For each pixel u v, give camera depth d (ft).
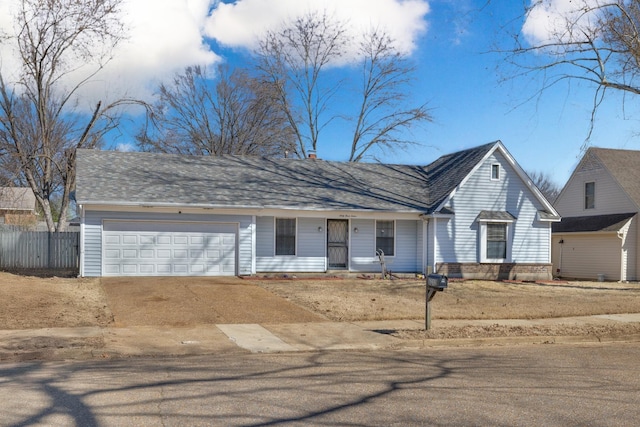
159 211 75.41
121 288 62.49
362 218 85.81
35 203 167.94
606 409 23.66
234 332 42.96
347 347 38.93
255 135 148.36
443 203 85.15
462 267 86.63
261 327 45.39
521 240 90.22
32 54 98.73
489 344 42.47
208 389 26.03
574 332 45.47
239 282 70.85
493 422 21.66
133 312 49.39
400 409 23.18
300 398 24.70
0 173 105.09
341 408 23.20
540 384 28.30
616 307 60.49
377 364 33.47
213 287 65.36
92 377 28.27
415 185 96.94
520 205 90.38
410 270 87.86
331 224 85.46
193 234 76.95
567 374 31.04
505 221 88.22
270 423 21.01
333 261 85.25
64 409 22.18
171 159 89.45
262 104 147.23
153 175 82.33
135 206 73.56
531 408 23.66
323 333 43.47
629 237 101.30
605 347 41.86
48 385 26.23
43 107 102.83
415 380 28.86
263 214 79.46
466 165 90.99
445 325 47.42
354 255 85.76
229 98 152.87
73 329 41.42
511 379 29.45
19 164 103.55
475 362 34.68
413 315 51.90
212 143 152.87
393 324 47.78
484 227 87.76
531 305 60.75
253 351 37.17
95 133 113.50
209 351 36.65
